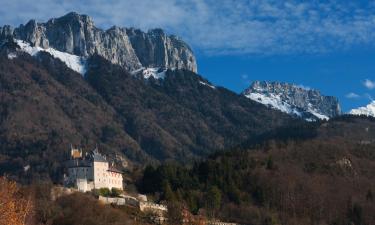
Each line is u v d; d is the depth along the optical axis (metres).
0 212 166.75
